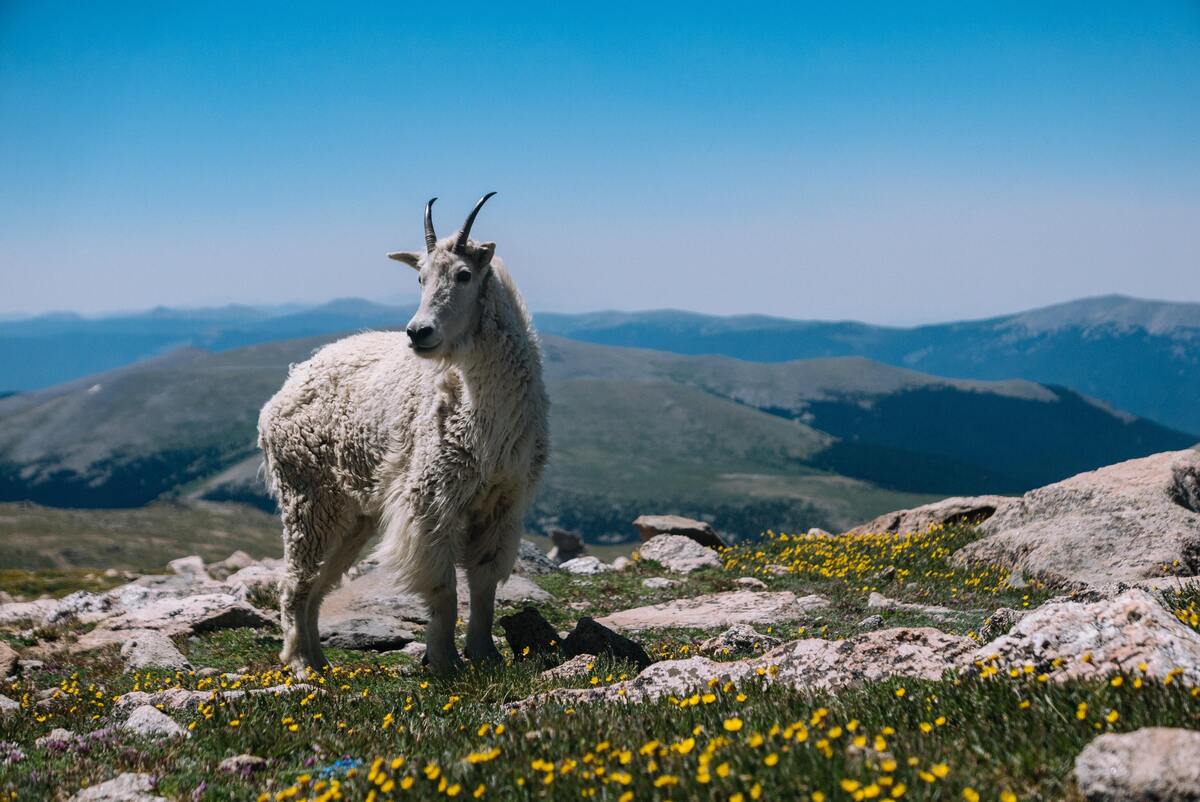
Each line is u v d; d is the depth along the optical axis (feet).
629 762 15.46
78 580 80.84
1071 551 48.03
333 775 18.75
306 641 35.14
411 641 41.06
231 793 18.56
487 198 31.45
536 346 33.37
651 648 36.11
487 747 18.15
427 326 30.19
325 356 36.06
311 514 35.14
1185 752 12.03
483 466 31.22
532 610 33.91
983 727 15.44
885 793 13.03
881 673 21.02
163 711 24.85
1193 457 53.16
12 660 35.94
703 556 62.03
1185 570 45.29
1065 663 17.48
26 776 19.61
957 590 47.65
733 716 17.87
